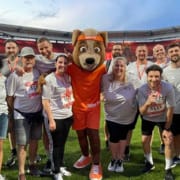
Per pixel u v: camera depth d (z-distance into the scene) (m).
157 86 3.00
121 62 3.09
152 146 4.23
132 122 3.21
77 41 3.16
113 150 3.28
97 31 3.24
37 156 3.60
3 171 3.27
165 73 3.34
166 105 3.03
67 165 3.49
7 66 3.10
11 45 3.24
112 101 3.11
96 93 3.11
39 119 3.02
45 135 3.20
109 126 3.21
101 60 3.16
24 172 3.04
